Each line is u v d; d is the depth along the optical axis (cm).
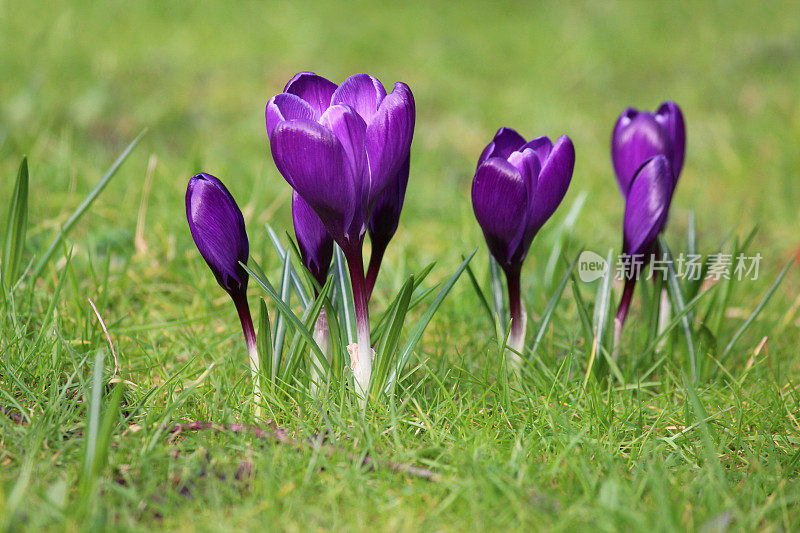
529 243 122
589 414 121
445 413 121
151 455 117
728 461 120
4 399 120
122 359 126
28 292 127
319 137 115
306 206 120
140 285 134
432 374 122
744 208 166
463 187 169
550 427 121
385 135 117
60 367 123
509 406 121
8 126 172
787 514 116
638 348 129
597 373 125
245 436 119
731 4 323
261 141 186
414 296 135
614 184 178
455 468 117
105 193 146
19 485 114
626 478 118
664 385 126
